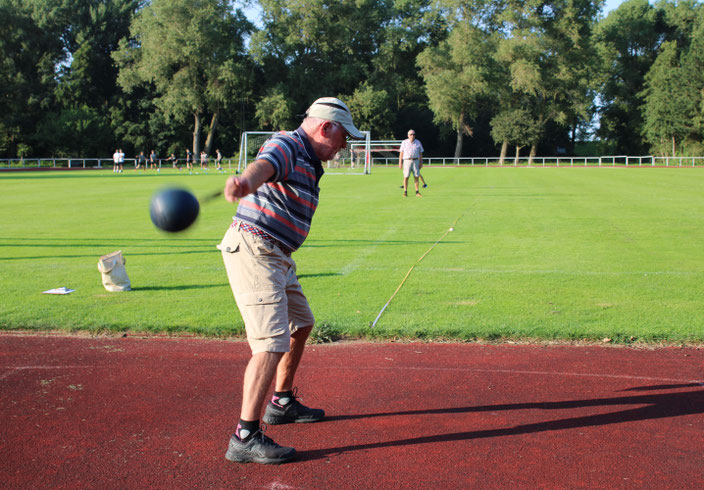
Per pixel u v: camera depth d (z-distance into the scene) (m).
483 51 58.28
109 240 10.70
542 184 25.30
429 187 23.59
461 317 5.81
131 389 4.27
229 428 3.66
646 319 5.71
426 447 3.41
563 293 6.75
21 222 13.14
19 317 5.87
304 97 65.38
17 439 3.51
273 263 3.32
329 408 3.97
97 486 3.01
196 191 21.12
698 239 10.38
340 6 63.97
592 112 74.06
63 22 67.19
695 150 59.97
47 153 63.06
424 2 68.44
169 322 5.71
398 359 4.86
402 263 8.47
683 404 3.99
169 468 3.19
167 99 58.44
